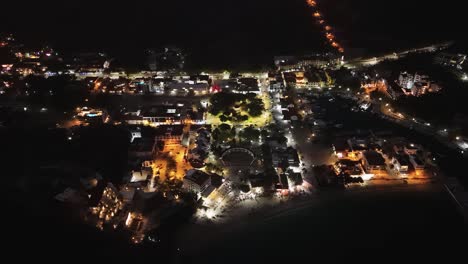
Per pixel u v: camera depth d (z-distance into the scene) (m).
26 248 175.62
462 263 193.75
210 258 198.38
